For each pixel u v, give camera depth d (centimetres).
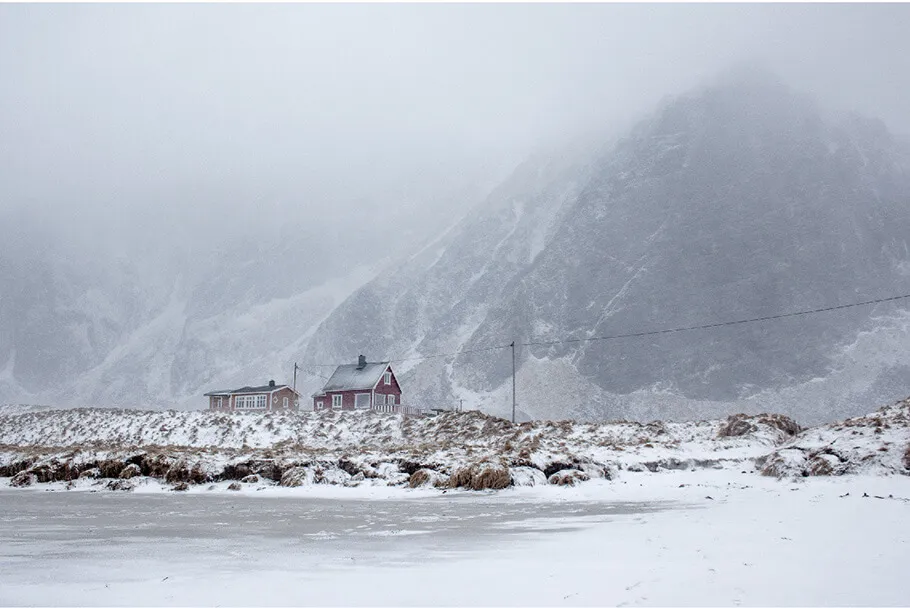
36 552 1336
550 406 15825
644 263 19612
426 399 17225
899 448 3067
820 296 17900
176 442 6912
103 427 7862
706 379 16225
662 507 2264
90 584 1004
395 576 1053
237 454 4378
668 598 862
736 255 19162
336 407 9056
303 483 3609
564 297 19725
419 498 2992
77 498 3097
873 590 884
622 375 16525
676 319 17800
